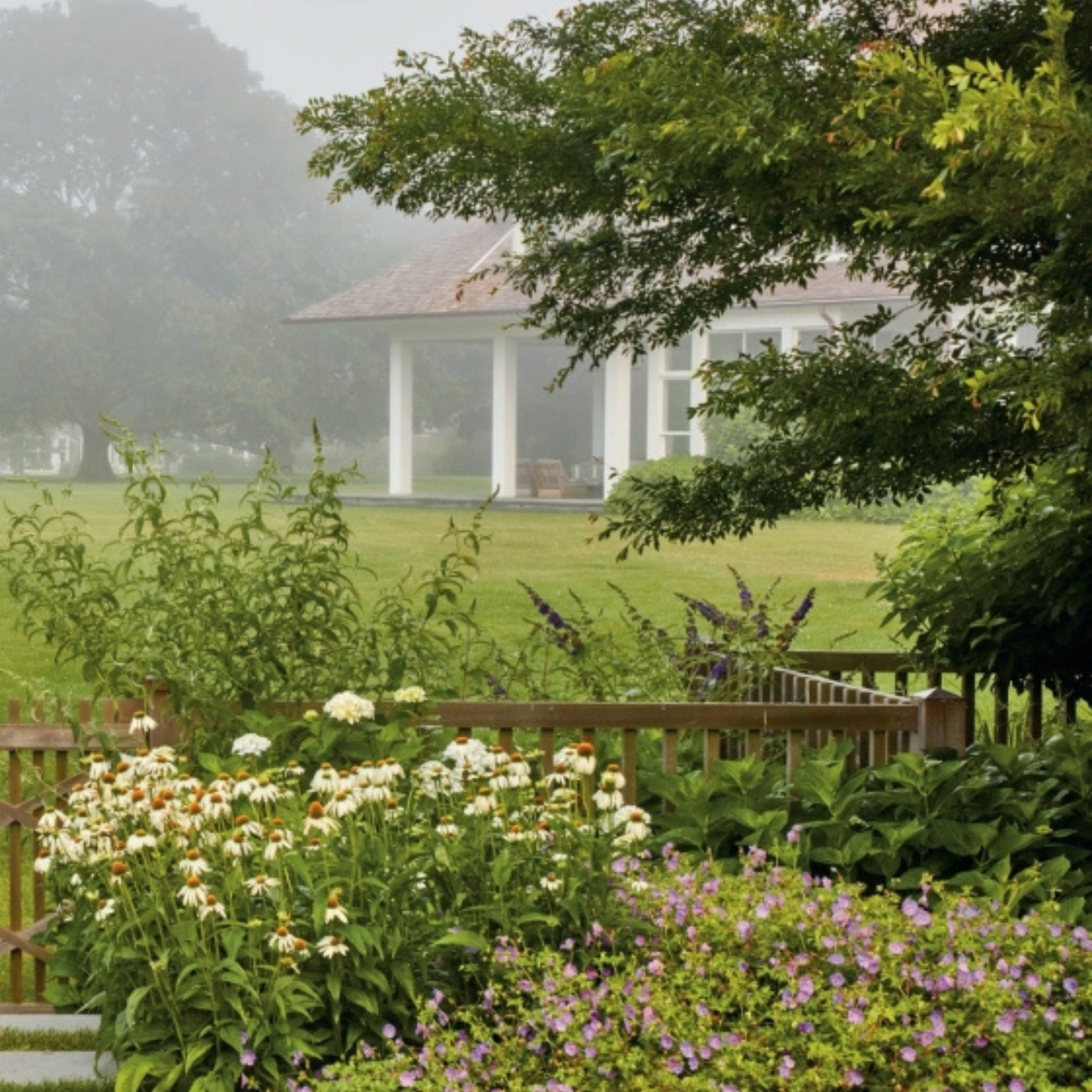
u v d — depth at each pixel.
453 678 8.21
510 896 5.42
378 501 37.22
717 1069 4.67
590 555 24.34
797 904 5.48
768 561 22.94
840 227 6.75
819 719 6.87
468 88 7.24
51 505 7.28
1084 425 5.75
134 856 5.19
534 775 7.37
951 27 7.75
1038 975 5.15
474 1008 5.16
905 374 6.69
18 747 6.59
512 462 37.66
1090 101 5.34
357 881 5.18
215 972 4.93
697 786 6.72
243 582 7.12
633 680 9.17
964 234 6.09
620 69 6.41
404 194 7.72
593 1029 4.75
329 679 7.18
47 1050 5.61
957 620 7.72
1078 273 5.97
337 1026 4.98
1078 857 6.58
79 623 6.99
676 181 6.45
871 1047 4.68
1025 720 9.42
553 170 7.31
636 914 5.52
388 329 39.34
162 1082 4.78
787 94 6.35
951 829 6.45
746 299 8.47
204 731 6.82
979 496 9.67
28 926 6.69
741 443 30.48
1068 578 7.29
